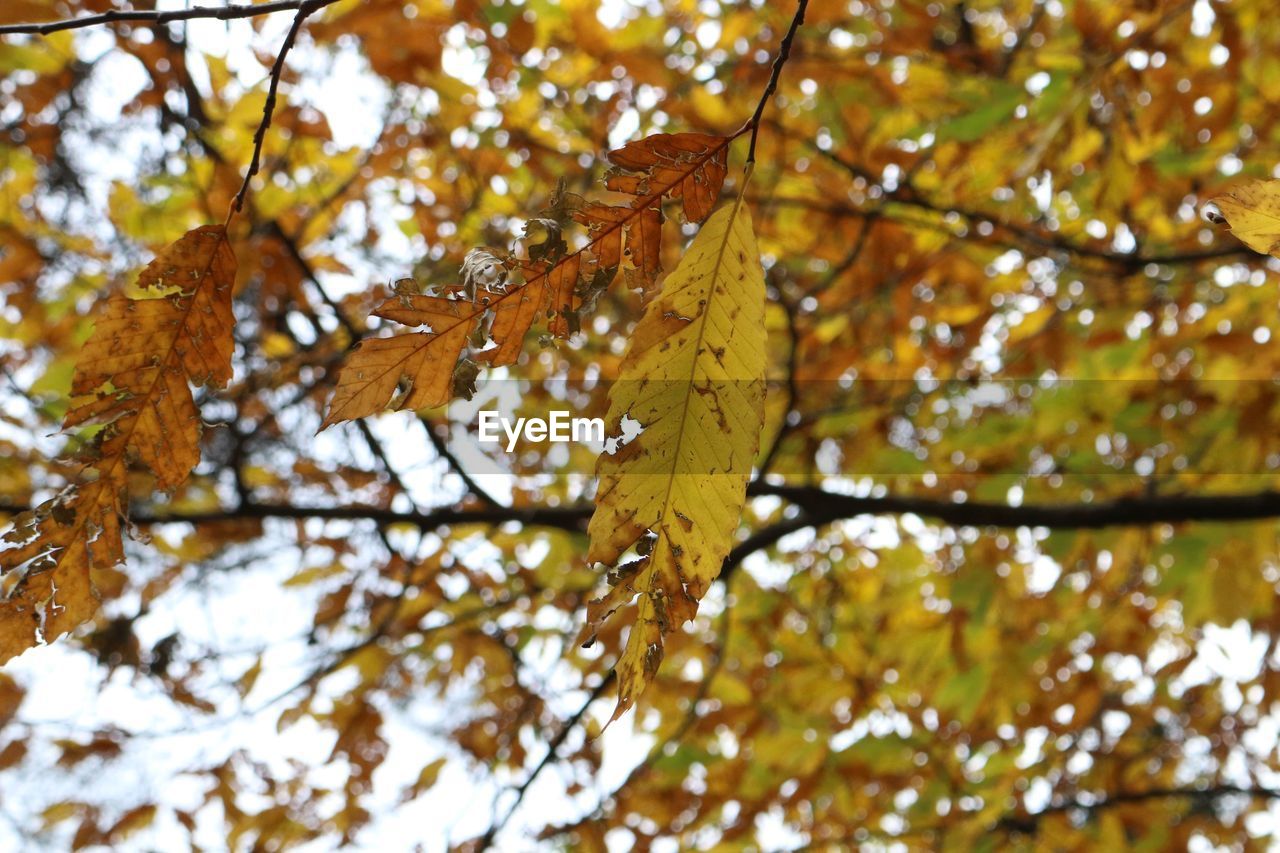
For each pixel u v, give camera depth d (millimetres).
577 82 1825
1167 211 2096
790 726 2457
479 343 789
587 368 2211
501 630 2428
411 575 2229
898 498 2215
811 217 2094
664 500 768
